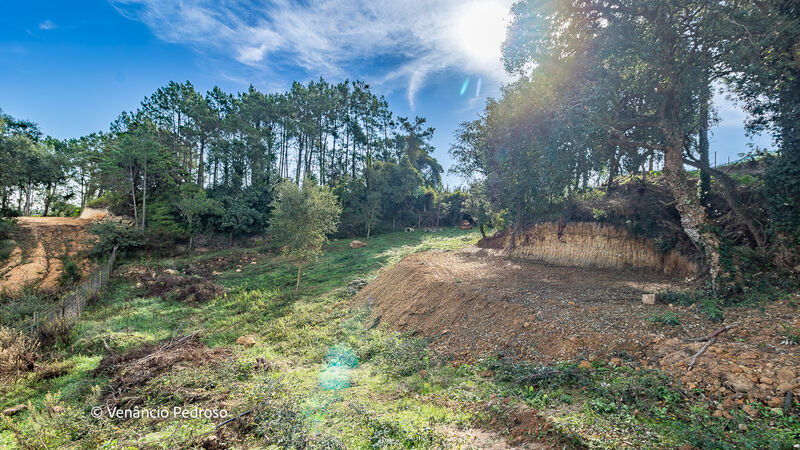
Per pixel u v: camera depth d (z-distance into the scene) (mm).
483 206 23672
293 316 15336
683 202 10867
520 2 12531
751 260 10047
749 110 11141
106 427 6426
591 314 8828
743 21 9328
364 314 14547
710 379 5598
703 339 6695
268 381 8055
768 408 4797
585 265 15719
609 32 11125
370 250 31625
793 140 9797
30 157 31328
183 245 34875
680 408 5195
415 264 16641
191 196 38438
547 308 9578
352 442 5316
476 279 13859
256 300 18625
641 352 6852
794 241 9469
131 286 23422
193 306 18953
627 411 5238
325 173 51844
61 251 28797
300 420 6102
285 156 51219
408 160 49125
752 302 8344
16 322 15117
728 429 4594
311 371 9391
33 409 6941
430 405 6477
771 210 10008
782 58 9664
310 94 48406
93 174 39156
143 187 35812
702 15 10227
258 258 32156
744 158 12680
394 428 5488
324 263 28000
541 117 14234
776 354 5781
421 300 13102
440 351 9469
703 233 10195
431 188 52000
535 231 18078
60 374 9953
